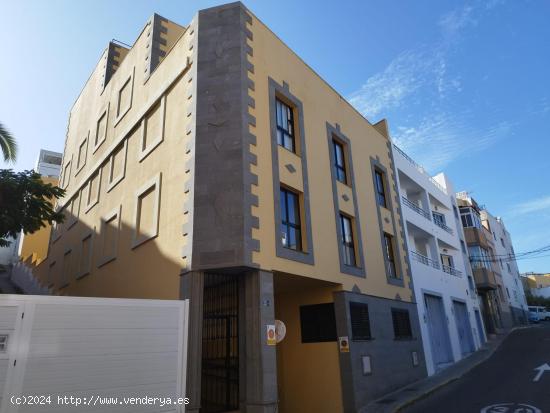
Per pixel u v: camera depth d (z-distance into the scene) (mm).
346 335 11719
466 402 11023
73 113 23875
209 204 9492
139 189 12656
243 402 8641
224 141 9992
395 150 20266
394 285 15445
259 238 9453
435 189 25734
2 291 23766
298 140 12266
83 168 19438
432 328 18672
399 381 13633
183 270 9281
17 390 5949
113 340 6844
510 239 51406
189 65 11484
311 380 11984
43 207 13227
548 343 21922
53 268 20859
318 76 14297
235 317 9359
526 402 10219
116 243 13492
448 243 24969
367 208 15250
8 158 14672
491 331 30641
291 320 12898
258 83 11125
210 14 11586
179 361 7402
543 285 73938
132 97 15203
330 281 11664
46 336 6332
